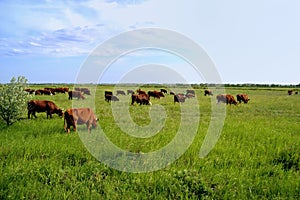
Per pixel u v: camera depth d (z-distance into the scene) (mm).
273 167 7145
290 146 8898
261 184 6047
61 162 7117
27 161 7039
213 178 6289
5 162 7016
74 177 6270
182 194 5578
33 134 10383
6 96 12078
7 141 8859
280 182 6176
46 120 14086
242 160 7727
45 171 6527
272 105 28891
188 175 6316
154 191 5617
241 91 63438
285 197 5531
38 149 8047
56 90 46969
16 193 5316
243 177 6352
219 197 5531
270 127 13477
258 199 5480
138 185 6012
